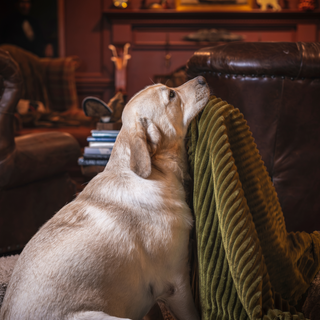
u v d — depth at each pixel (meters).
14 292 1.07
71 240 1.11
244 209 1.05
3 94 2.09
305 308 1.30
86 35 5.93
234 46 1.70
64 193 2.75
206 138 1.14
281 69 1.60
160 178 1.25
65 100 5.28
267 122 1.72
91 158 1.90
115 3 5.58
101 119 1.93
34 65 5.28
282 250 1.21
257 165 1.25
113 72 6.02
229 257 1.04
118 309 1.10
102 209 1.18
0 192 2.18
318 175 1.74
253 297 1.01
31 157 2.28
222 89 1.80
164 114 1.32
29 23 5.93
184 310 1.25
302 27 5.45
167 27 5.66
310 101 1.65
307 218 1.79
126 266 1.11
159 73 5.84
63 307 1.01
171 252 1.18
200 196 1.14
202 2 5.58
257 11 5.36
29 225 2.41
